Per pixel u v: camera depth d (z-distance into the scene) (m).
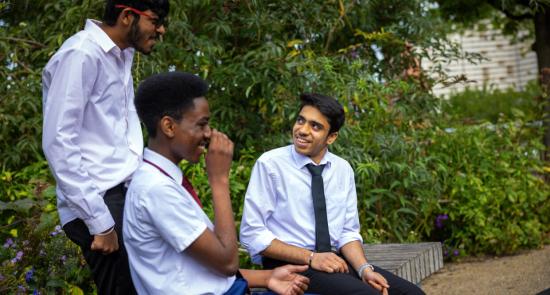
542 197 5.57
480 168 5.46
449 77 5.79
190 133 2.19
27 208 3.75
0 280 3.25
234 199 4.39
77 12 4.50
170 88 2.18
